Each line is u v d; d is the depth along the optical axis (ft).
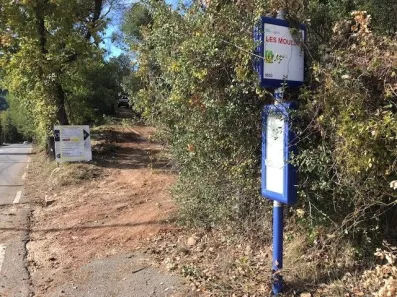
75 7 48.73
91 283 16.25
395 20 13.61
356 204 12.64
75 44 48.57
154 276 16.17
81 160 44.73
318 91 12.13
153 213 24.85
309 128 12.50
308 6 13.35
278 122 12.92
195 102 15.69
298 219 15.25
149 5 19.44
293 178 12.61
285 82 12.53
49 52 48.16
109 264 17.98
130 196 30.99
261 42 12.27
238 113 14.66
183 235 20.61
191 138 17.66
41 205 32.04
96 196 32.45
